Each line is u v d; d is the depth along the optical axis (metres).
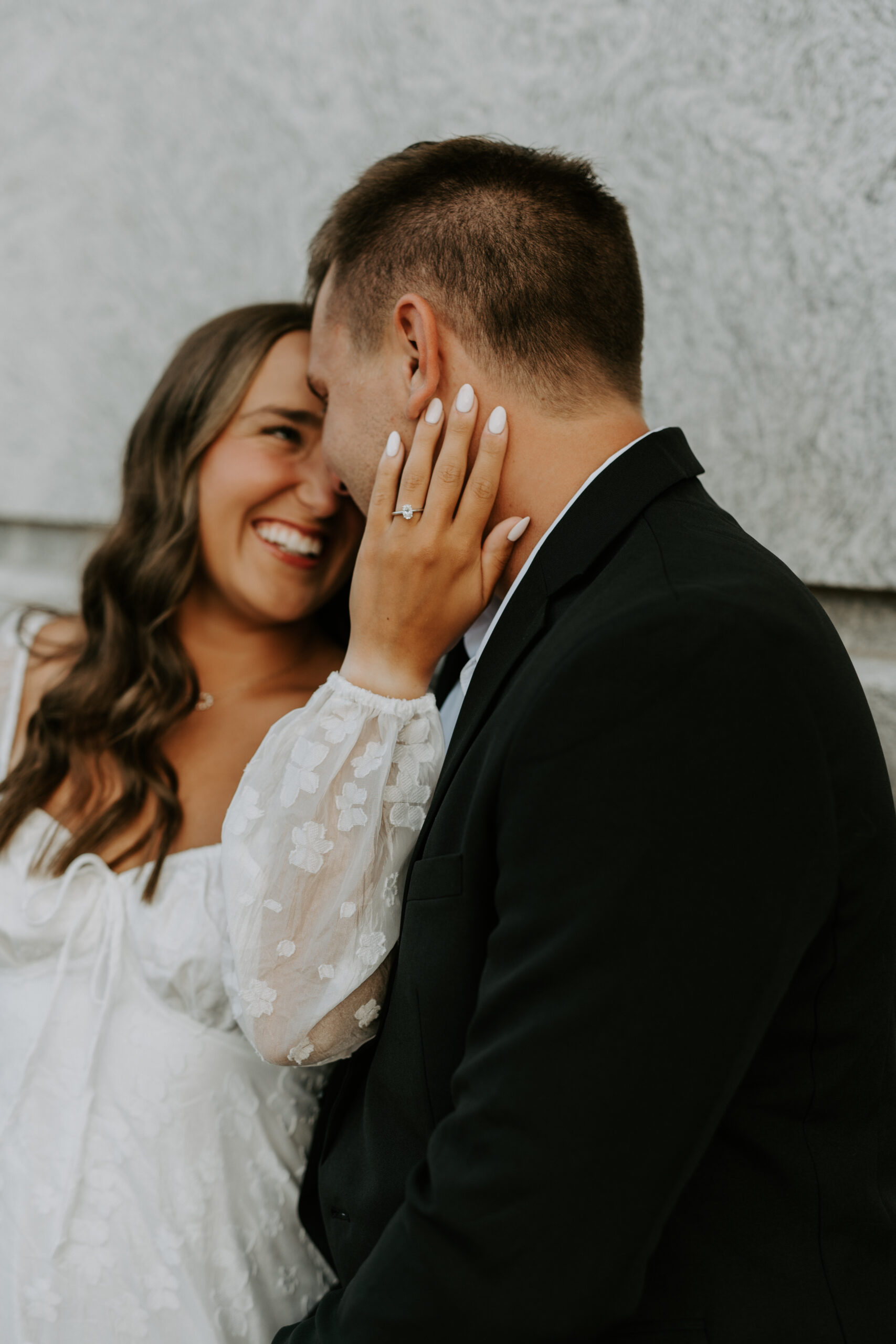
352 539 1.72
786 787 0.80
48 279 2.49
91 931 1.48
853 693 0.92
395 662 1.15
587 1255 0.76
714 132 1.57
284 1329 1.09
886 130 1.43
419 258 1.12
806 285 1.52
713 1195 0.92
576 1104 0.76
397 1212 0.91
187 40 2.19
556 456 1.09
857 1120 0.95
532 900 0.81
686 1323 0.89
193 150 2.21
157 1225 1.36
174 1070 1.40
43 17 2.41
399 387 1.16
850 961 0.91
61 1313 1.33
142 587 1.72
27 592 2.57
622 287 1.11
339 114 1.98
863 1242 0.94
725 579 0.88
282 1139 1.45
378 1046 1.07
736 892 0.77
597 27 1.66
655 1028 0.76
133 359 2.38
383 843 1.11
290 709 1.77
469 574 1.12
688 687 0.80
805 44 1.48
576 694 0.83
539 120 1.74
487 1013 0.83
